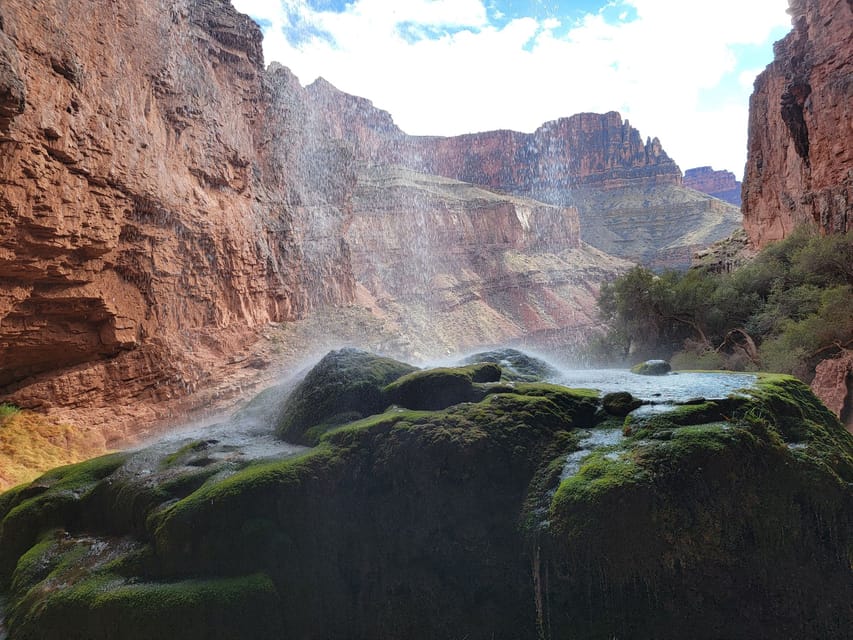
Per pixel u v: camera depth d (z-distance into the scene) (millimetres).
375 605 6484
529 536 6141
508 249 133625
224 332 31562
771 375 8734
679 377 9359
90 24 20859
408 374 8836
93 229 20031
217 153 33469
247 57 40656
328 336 44531
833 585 6055
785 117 32625
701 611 5746
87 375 21891
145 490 7277
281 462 7102
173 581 6223
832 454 6797
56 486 8492
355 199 113000
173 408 25219
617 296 33812
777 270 27938
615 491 5738
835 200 26719
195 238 29344
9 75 13656
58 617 6059
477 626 6156
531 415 7168
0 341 18531
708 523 5891
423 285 107688
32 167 16500
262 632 5820
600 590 5727
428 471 6703
